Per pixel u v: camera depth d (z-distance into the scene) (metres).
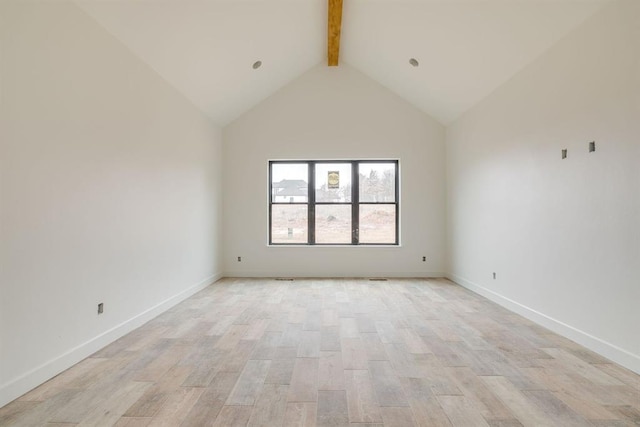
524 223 4.07
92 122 3.06
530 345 3.15
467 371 2.63
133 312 3.66
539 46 3.68
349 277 6.55
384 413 2.07
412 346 3.14
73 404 2.18
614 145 2.80
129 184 3.61
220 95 5.54
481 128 5.17
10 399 2.21
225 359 2.87
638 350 2.58
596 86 2.99
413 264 6.59
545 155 3.69
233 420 2.00
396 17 4.50
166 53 4.01
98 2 2.97
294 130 6.59
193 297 5.03
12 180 2.27
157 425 1.95
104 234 3.20
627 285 2.68
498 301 4.64
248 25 4.40
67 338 2.73
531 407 2.13
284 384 2.43
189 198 5.14
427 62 5.10
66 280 2.73
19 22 2.34
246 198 6.62
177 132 4.75
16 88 2.31
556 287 3.50
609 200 2.85
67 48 2.77
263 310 4.34
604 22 2.90
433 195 6.59
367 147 6.59
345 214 6.76
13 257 2.27
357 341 3.27
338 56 6.29
